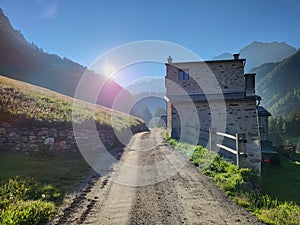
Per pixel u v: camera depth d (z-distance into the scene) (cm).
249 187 504
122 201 414
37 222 320
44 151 741
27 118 738
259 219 353
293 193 737
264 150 1473
